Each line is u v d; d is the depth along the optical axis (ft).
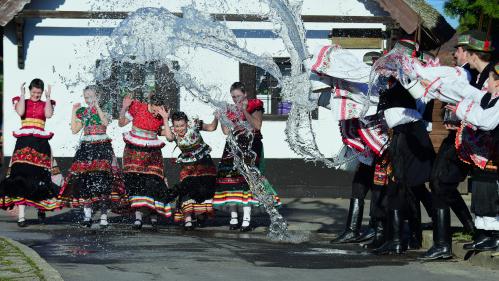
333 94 29.14
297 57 30.19
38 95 35.99
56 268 22.98
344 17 53.47
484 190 24.97
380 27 54.80
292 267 23.77
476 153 24.73
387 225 27.40
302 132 38.42
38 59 53.88
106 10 53.57
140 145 34.88
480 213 25.13
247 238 32.19
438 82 24.31
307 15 53.57
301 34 30.09
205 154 35.50
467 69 25.52
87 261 24.61
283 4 30.14
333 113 28.96
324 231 35.09
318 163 54.08
